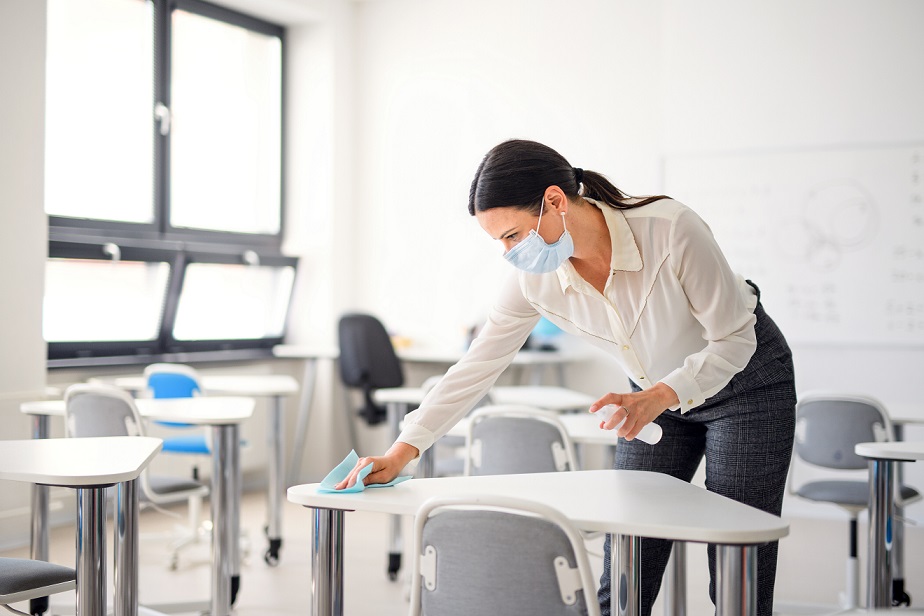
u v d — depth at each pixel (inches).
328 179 251.1
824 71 205.6
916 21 197.9
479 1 242.8
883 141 200.5
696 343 77.1
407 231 252.1
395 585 152.3
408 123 252.1
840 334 205.8
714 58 215.5
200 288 230.1
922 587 151.3
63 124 199.2
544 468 118.3
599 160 229.0
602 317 78.5
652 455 85.8
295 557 171.2
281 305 253.8
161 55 219.8
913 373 200.2
